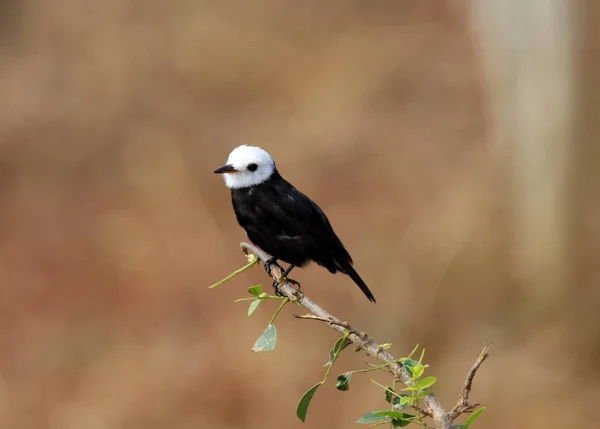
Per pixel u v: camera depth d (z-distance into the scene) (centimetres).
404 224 1795
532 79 1553
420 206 1836
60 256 1869
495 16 1602
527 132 1569
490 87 1736
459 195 1791
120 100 2389
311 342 1535
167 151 2166
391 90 2325
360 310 1611
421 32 2531
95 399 1479
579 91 1536
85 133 2291
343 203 1941
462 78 2298
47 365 1577
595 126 1539
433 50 2448
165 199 1998
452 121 2158
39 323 1686
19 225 1986
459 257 1633
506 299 1578
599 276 1513
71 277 1808
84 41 2667
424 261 1659
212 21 2628
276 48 2530
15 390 1520
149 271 1786
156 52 2558
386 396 482
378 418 460
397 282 1642
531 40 1545
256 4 2708
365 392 1426
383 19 2627
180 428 1420
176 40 2581
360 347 489
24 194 2086
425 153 2044
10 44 2723
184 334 1609
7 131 2292
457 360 1495
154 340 1600
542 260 1547
